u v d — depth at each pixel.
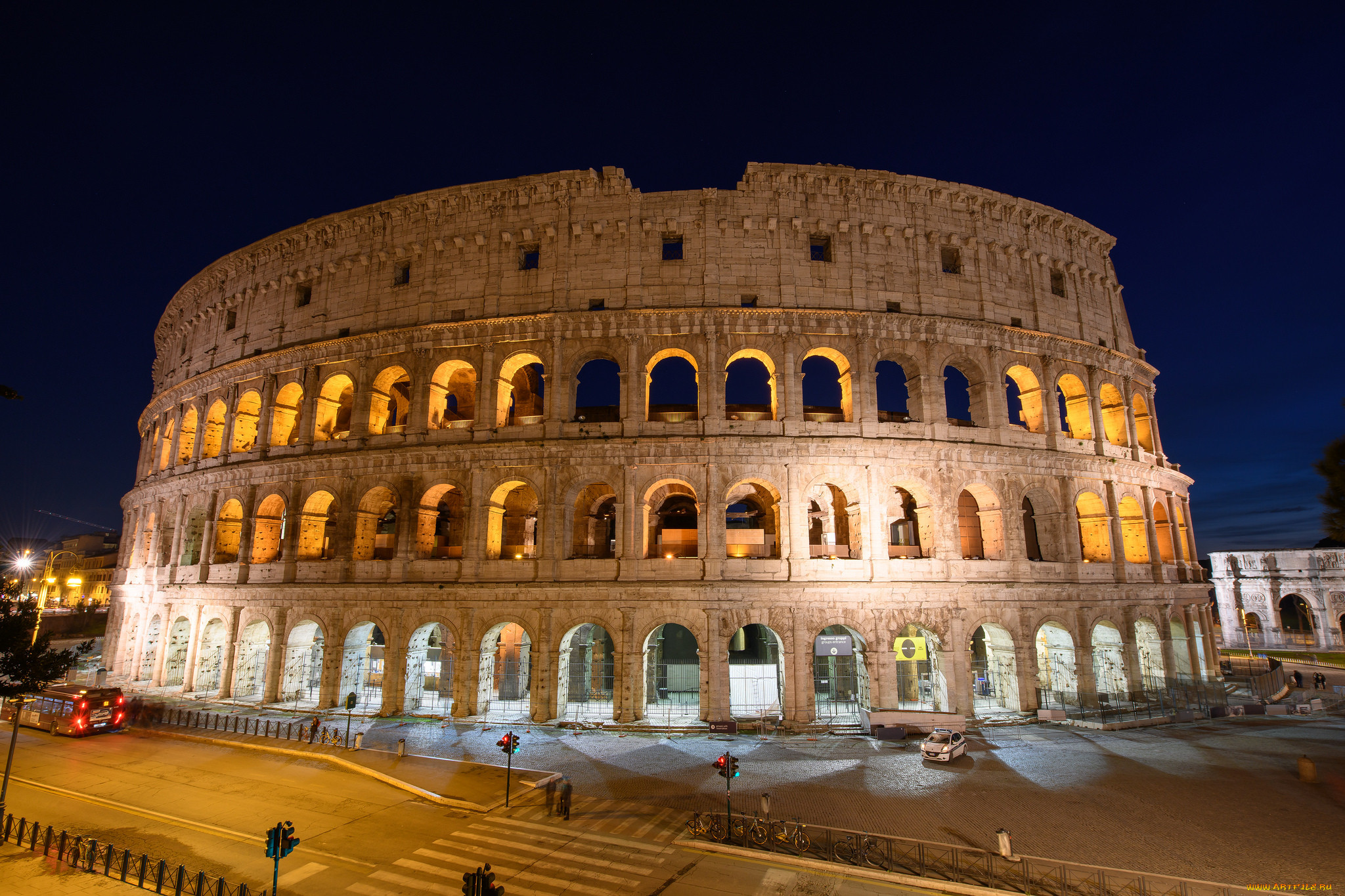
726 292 50.78
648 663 52.00
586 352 50.81
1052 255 57.91
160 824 28.47
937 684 47.88
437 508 58.19
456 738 42.25
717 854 25.55
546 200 53.78
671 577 46.47
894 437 49.47
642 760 37.69
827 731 43.56
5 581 35.53
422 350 53.16
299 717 47.94
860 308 51.25
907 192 54.09
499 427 51.19
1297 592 105.56
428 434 51.91
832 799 31.45
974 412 53.50
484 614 47.97
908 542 59.09
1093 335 58.66
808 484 47.78
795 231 52.12
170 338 75.19
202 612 56.75
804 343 50.31
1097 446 55.50
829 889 22.77
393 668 48.81
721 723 43.19
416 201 55.34
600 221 52.41
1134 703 49.31
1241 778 34.38
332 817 29.23
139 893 22.23
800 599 46.00
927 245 53.75
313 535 54.94
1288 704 54.50
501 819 28.92
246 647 54.50
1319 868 24.00
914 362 52.41
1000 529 50.44
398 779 33.59
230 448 59.94
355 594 50.25
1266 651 101.56
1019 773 35.38
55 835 27.12
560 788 32.62
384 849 25.83
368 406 54.09
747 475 47.62
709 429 48.31
